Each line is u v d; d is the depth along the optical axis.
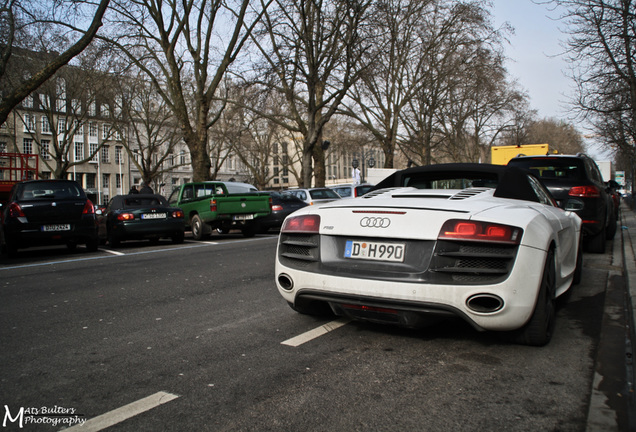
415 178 5.02
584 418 2.57
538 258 3.39
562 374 3.18
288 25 20.78
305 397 2.86
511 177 4.46
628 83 12.62
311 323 4.43
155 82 20.73
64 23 17.89
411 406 2.72
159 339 4.07
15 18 17.22
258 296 5.65
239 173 83.75
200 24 20.62
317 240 3.88
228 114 42.09
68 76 32.69
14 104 14.63
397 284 3.40
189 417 2.63
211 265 8.30
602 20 12.12
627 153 20.20
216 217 13.66
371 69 21.36
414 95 34.88
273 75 21.06
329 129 48.06
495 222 3.32
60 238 10.59
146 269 8.06
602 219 8.87
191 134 20.73
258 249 10.73
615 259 8.55
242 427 2.51
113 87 29.67
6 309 5.33
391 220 3.56
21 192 10.54
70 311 5.18
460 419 2.57
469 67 33.16
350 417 2.60
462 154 52.28
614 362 3.39
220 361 3.49
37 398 2.93
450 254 3.32
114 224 12.15
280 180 102.62
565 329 4.24
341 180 94.88
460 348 3.70
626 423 2.50
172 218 12.60
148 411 2.71
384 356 3.54
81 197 10.97
